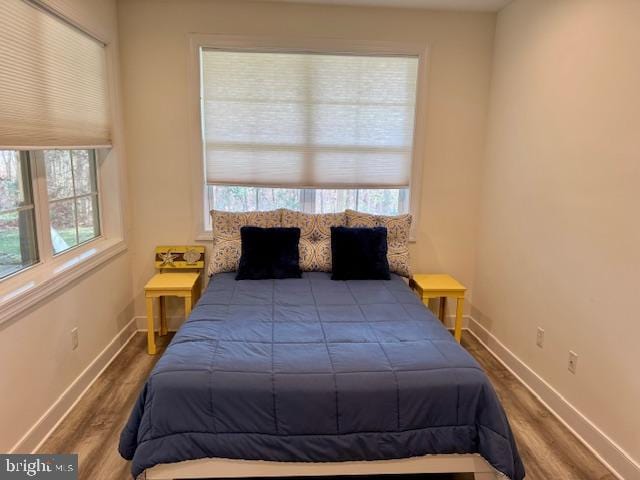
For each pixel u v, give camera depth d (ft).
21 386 6.56
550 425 7.94
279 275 9.81
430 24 10.79
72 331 8.14
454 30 10.86
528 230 9.33
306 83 10.92
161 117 10.75
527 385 9.27
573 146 7.85
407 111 11.28
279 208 11.80
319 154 11.33
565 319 8.06
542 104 8.82
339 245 10.04
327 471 5.90
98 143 9.41
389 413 5.79
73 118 8.27
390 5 10.48
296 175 11.40
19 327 6.49
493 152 10.93
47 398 7.29
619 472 6.67
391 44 10.77
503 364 10.28
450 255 11.98
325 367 6.03
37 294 6.88
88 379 8.80
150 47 10.40
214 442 5.65
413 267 11.96
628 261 6.56
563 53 8.13
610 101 6.92
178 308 11.58
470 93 11.20
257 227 10.25
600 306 7.14
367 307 8.20
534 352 9.07
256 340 6.73
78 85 8.46
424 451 5.85
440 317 11.95
